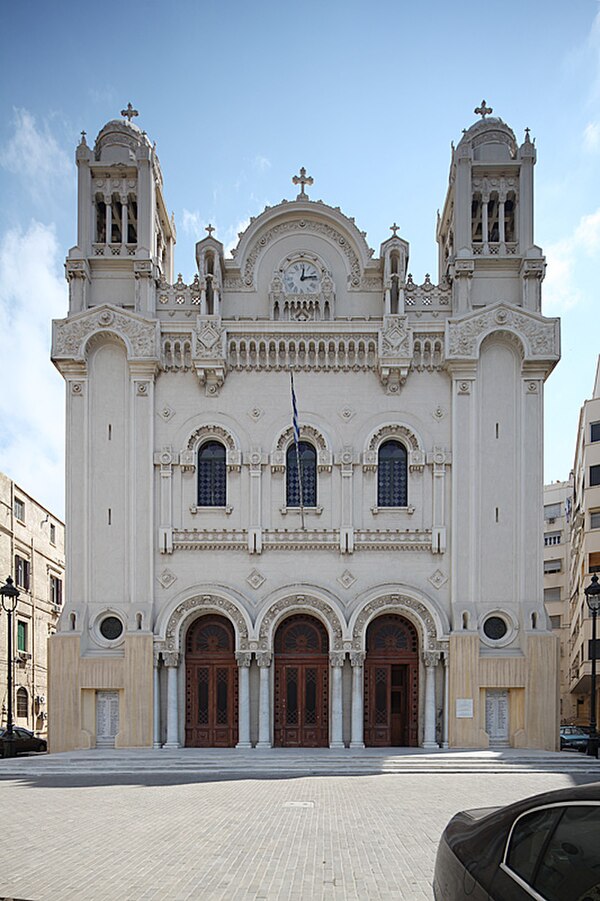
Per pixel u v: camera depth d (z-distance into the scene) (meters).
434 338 34.72
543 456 33.81
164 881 11.88
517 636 32.69
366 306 36.06
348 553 33.56
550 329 33.88
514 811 7.09
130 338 34.16
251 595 33.44
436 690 32.56
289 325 34.78
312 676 33.50
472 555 33.12
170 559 33.59
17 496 52.03
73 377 34.28
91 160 35.72
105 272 35.75
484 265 35.56
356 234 36.06
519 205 35.59
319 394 34.78
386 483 34.59
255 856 13.41
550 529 81.69
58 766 26.48
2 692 48.19
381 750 30.84
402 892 11.35
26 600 52.97
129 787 22.28
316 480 34.41
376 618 33.78
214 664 33.56
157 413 34.53
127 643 32.25
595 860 5.87
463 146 35.69
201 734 33.12
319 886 11.64
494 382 34.34
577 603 62.78
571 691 66.44
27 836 15.12
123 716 31.98
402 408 34.66
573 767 27.27
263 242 36.50
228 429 34.38
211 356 34.06
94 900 11.00
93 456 34.03
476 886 6.75
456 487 33.66
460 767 27.12
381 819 16.89
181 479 34.22
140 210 35.47
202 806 18.61
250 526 33.72
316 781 23.77
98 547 33.53
